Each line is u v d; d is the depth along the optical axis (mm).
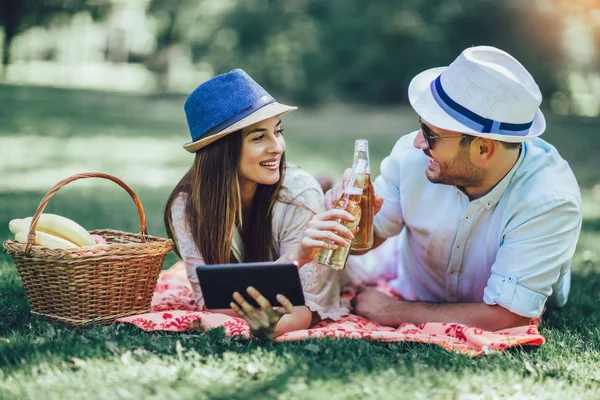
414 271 4098
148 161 11508
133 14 43531
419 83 3670
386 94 23969
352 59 23594
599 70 23375
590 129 18031
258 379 2924
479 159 3426
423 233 3846
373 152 12844
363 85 23844
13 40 33281
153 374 2912
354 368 3010
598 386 2998
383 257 4516
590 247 6148
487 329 3555
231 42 24375
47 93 25188
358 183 3379
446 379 2932
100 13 32438
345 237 3262
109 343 3154
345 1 23734
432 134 3406
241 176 3744
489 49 3469
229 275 3057
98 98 24547
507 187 3564
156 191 8719
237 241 3873
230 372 2969
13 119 16875
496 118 3324
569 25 22656
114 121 17891
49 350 3109
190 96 3752
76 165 10648
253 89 3660
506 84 3303
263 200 3818
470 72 3346
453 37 23188
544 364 3162
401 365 3061
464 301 3955
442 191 3754
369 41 23406
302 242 3273
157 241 3797
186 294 4281
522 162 3562
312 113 22422
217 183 3650
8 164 10406
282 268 3018
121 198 8086
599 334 3695
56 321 3523
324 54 23625
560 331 3789
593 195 9086
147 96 26656
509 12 22453
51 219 3666
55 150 12234
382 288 4469
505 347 3291
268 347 3250
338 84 23812
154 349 3195
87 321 3479
